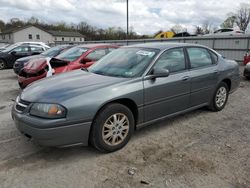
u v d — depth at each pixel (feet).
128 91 11.81
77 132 10.52
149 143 12.75
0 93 24.39
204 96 16.16
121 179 9.71
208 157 11.32
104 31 248.73
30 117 10.42
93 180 9.66
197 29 182.29
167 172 10.16
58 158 11.25
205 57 16.52
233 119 16.26
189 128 14.71
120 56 14.76
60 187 9.25
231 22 200.23
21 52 49.14
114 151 11.85
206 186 9.28
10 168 10.44
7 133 13.92
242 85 27.73
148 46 14.79
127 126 12.15
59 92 10.91
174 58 14.32
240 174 10.01
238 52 54.65
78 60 23.07
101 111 11.14
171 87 13.61
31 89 11.89
